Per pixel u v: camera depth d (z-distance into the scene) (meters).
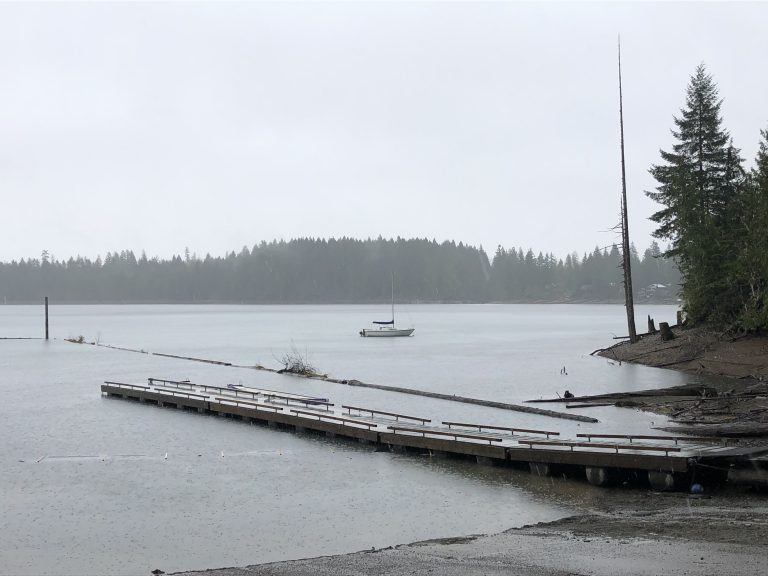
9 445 26.23
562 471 20.62
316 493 19.83
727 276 46.44
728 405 28.38
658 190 54.91
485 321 141.75
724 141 51.56
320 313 198.38
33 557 15.34
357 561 14.12
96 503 19.09
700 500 17.47
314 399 32.56
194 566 14.75
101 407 34.91
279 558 15.12
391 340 85.06
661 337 51.31
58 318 168.25
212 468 22.77
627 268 56.34
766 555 12.89
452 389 39.22
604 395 32.78
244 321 146.62
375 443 25.31
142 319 160.75
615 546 13.98
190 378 46.12
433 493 19.53
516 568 13.05
